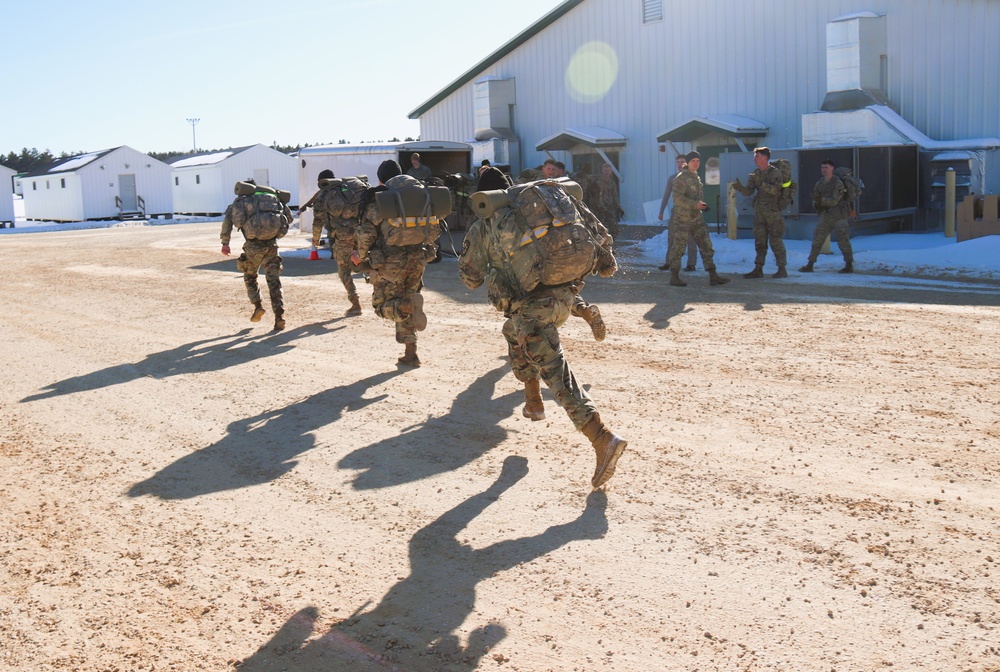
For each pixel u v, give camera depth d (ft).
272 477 18.98
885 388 23.15
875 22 70.95
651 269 51.03
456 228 73.82
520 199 17.25
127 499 18.08
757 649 11.44
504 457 19.38
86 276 62.28
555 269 16.99
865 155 62.90
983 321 31.37
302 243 81.35
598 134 90.63
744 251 55.16
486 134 102.89
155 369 30.25
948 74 68.33
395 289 27.84
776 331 31.04
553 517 16.02
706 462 18.35
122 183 175.94
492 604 13.00
